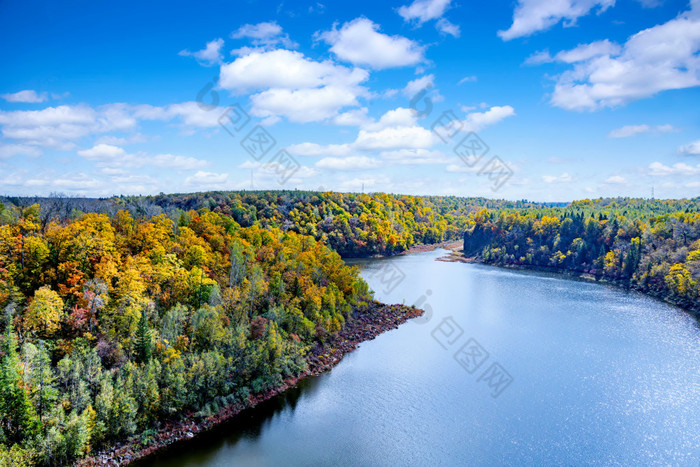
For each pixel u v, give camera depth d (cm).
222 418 6275
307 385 7500
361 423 6262
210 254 9631
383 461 5400
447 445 5738
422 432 6053
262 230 13650
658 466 5325
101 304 6406
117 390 5466
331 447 5659
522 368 8244
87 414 5062
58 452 4803
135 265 7512
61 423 4931
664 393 7181
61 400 5147
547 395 7156
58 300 6066
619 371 8050
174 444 5616
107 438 5331
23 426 4697
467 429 6122
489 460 5444
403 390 7331
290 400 6938
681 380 7675
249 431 6012
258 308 8838
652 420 6347
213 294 7781
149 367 5872
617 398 7000
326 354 8788
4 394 4653
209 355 6462
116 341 6188
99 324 6400
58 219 10031
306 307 9438
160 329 6700
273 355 7425
